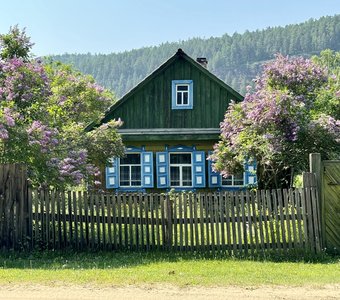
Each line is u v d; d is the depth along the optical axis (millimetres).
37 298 6723
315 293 7020
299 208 9766
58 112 16109
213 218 9898
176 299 6676
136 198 10211
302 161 14359
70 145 14469
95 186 22062
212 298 6727
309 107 15289
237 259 9570
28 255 10117
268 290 7156
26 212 10477
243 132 15273
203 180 22203
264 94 14883
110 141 17797
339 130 14117
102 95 22641
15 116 11664
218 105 22781
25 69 12789
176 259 9500
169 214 10078
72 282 7547
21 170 10531
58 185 11914
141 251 10133
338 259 9578
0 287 7293
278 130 14461
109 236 10281
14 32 13711
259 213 9805
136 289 7180
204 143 22328
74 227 10406
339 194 9977
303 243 9711
